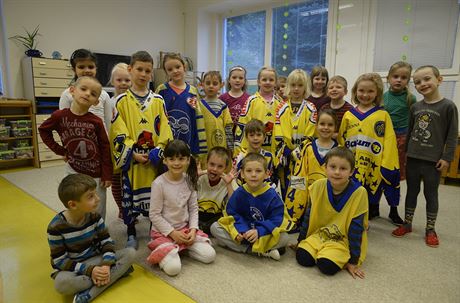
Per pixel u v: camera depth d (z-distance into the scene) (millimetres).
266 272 1600
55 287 1326
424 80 1934
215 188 2041
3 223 2234
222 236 1837
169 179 1758
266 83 2328
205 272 1595
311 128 2229
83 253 1430
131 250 1530
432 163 1952
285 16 4867
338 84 2283
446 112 1894
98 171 1717
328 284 1497
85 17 4695
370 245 1938
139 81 1861
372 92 2068
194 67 5766
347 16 4125
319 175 2018
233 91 2580
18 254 1788
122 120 1807
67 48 4574
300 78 2242
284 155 2219
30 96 4039
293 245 1880
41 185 3219
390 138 2070
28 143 4086
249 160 1775
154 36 5512
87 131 1653
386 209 2637
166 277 1544
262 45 5246
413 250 1870
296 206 2066
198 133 2217
